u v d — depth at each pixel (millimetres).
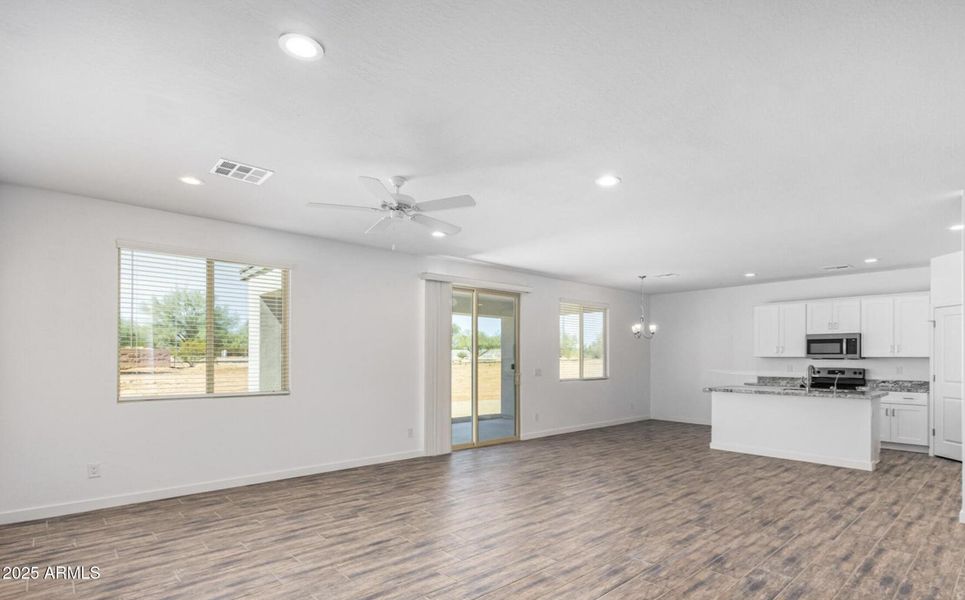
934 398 6699
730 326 9516
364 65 2289
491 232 5484
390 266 6559
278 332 5562
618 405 9859
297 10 1902
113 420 4461
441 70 2330
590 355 9438
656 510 4398
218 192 4195
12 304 4055
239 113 2773
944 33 2006
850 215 4691
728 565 3270
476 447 7375
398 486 5191
